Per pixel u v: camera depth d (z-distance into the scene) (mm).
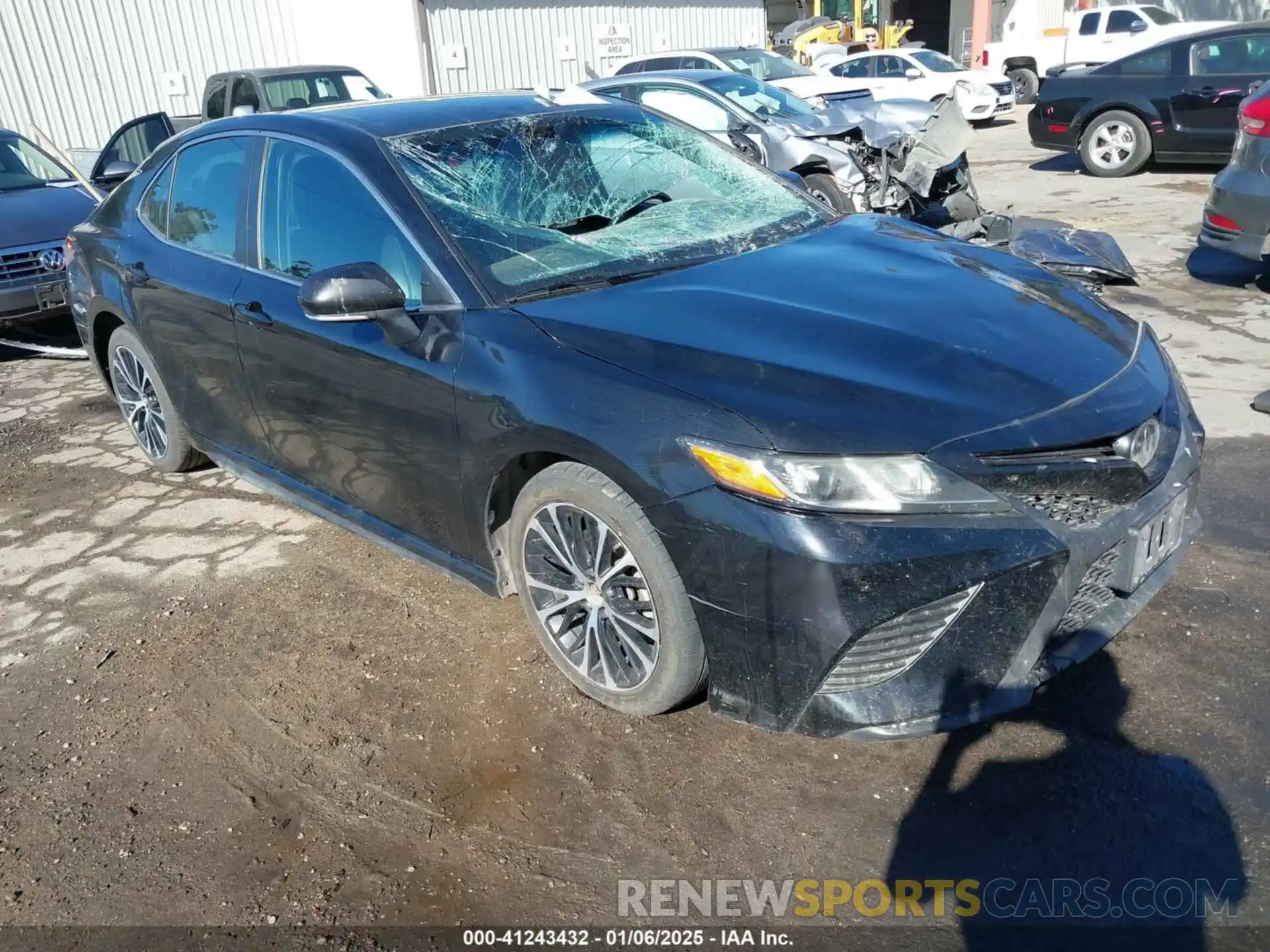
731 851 2471
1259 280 6703
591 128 3777
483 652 3342
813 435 2357
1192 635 3088
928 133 8164
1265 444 4328
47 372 7039
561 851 2512
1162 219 8766
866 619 2318
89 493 4887
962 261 3311
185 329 4070
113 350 4852
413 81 16109
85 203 7645
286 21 16719
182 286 4023
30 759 2998
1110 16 19266
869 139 9195
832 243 3463
